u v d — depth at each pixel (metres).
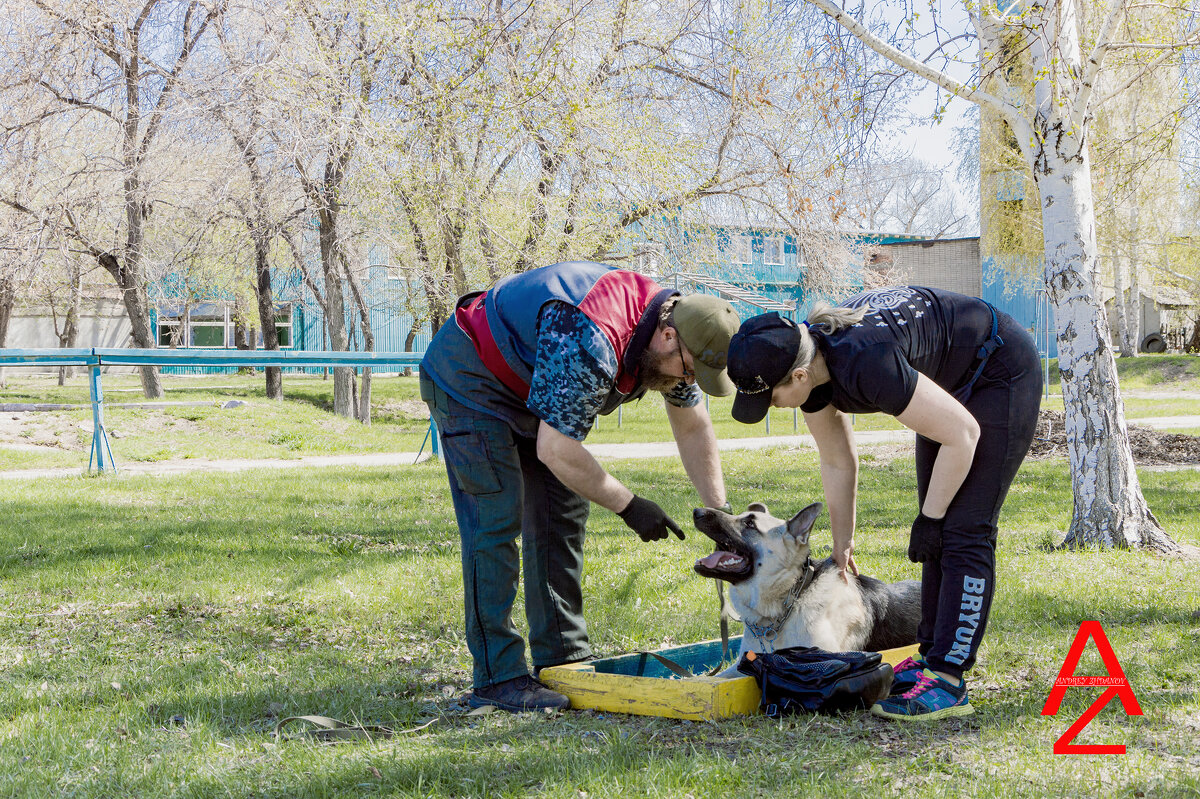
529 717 3.49
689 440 4.02
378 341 40.94
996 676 4.05
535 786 2.72
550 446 3.38
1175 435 16.02
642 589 6.03
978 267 40.50
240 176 20.77
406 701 3.75
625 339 3.42
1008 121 8.05
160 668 4.23
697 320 3.31
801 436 20.38
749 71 15.74
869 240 23.36
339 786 2.72
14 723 3.45
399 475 13.13
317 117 18.02
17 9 20.41
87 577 6.45
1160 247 32.94
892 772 2.80
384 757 2.95
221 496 10.89
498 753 2.99
